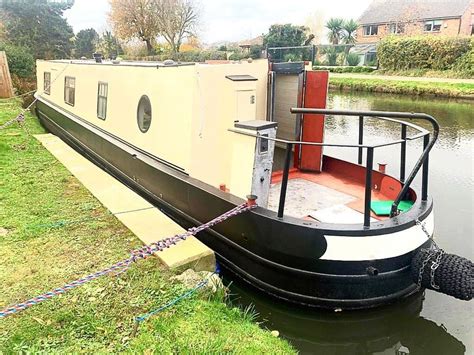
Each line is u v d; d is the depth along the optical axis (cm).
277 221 420
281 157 655
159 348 309
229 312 378
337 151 1112
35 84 1802
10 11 2430
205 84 505
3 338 310
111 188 629
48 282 386
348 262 405
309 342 422
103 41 3219
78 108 925
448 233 627
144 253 380
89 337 317
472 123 1464
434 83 2294
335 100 2142
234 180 485
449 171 933
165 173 563
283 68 591
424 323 434
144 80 619
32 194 606
